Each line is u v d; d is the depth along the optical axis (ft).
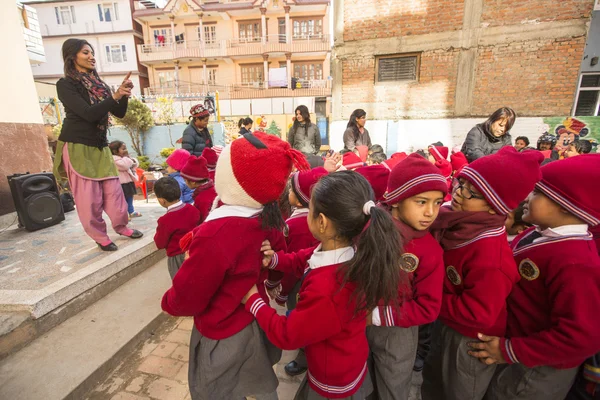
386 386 4.33
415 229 3.84
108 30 76.74
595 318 3.08
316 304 3.24
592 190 3.19
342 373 3.49
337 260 3.35
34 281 7.31
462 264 3.84
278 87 75.92
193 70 79.92
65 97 8.02
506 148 3.75
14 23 12.25
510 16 21.43
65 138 8.33
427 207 3.68
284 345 3.35
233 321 3.80
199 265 3.37
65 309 7.07
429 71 23.70
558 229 3.51
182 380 5.96
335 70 25.64
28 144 12.70
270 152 3.32
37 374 5.62
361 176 3.49
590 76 25.54
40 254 8.91
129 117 34.81
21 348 6.21
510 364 3.92
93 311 7.53
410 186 3.62
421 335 6.38
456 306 3.83
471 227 3.75
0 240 10.08
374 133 25.63
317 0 71.36
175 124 38.45
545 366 3.59
